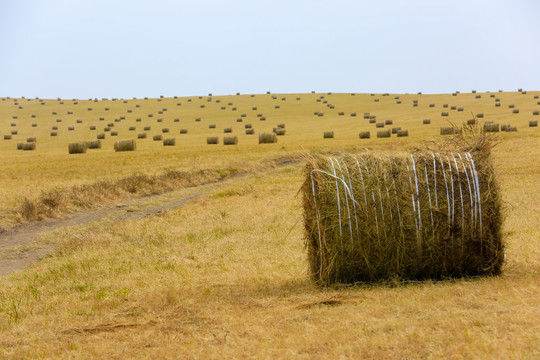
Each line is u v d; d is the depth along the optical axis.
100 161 44.91
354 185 11.20
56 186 31.48
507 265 12.05
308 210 11.75
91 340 8.81
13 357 8.22
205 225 20.84
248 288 11.79
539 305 8.47
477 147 11.50
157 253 16.72
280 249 15.82
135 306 10.85
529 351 6.55
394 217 11.12
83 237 20.36
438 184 11.12
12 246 19.83
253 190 29.55
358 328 8.02
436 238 11.12
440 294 9.70
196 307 10.36
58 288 13.52
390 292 10.41
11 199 27.56
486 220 11.09
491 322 7.69
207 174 37.53
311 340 7.69
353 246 11.19
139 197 31.02
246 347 7.72
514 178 28.02
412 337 7.36
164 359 7.56
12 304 12.18
